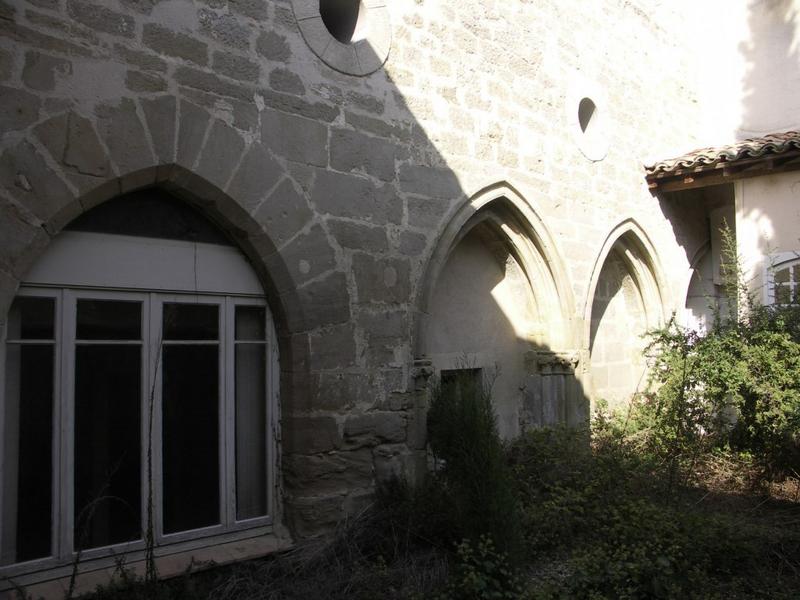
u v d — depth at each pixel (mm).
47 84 3918
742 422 7078
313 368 5102
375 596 4293
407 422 5730
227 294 4930
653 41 10141
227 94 4730
